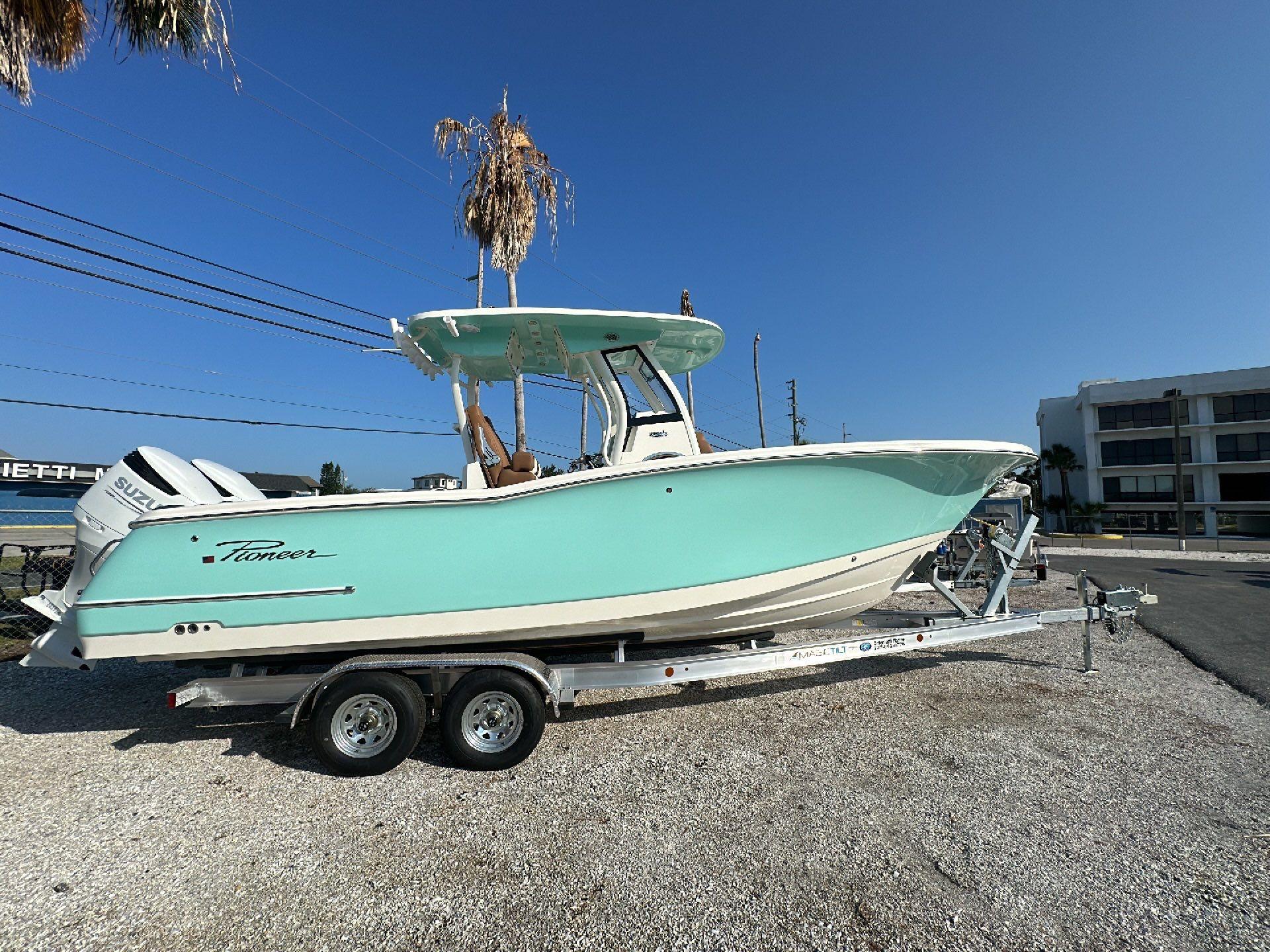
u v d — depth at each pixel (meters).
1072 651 5.93
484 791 3.19
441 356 4.83
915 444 4.11
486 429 4.78
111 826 2.89
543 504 3.68
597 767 3.44
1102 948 1.98
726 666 3.95
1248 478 35.44
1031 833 2.65
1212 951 1.96
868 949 2.00
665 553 3.82
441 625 3.62
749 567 3.95
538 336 4.58
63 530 23.75
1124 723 3.94
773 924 2.12
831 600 4.34
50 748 3.86
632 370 4.85
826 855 2.52
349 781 3.35
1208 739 3.65
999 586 5.00
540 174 13.34
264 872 2.50
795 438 32.56
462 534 3.62
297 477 33.25
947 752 3.50
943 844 2.58
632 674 3.82
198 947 2.08
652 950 2.01
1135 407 38.28
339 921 2.19
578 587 3.72
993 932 2.06
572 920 2.17
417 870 2.49
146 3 5.15
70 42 5.61
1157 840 2.58
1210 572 14.20
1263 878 2.31
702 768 3.38
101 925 2.19
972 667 5.34
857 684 4.87
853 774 3.26
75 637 3.91
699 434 5.27
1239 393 35.62
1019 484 9.58
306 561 3.54
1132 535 36.72
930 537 4.48
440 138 12.56
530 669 3.49
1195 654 5.68
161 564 3.48
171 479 3.97
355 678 3.44
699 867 2.46
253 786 3.30
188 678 5.50
